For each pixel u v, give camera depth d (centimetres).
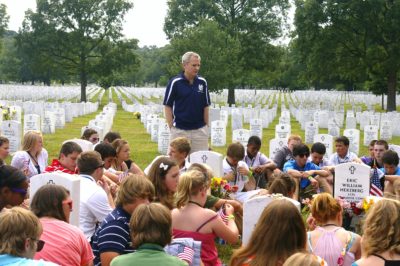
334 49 5834
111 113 3456
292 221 538
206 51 5666
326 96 7694
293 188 862
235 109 3897
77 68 6969
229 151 1144
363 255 570
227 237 693
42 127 2923
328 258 657
